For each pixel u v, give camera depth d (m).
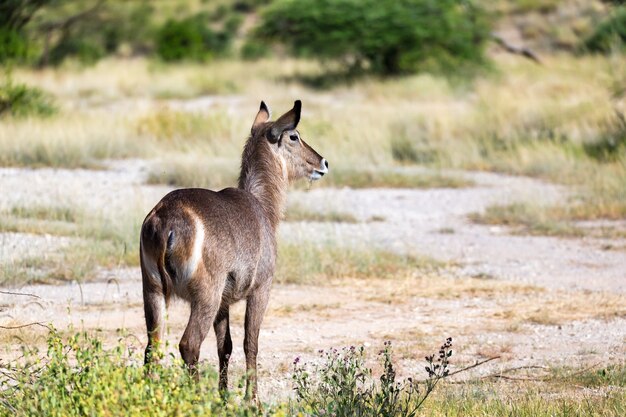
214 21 187.88
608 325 32.28
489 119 77.31
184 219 19.56
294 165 24.95
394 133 76.12
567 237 47.28
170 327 30.41
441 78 111.62
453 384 25.36
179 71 130.50
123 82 118.69
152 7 185.88
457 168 67.94
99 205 48.59
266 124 24.69
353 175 61.97
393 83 111.25
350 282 37.53
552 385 25.48
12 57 112.62
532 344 29.91
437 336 30.48
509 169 67.00
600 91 83.06
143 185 56.88
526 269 40.59
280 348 28.70
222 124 75.19
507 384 25.59
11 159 63.00
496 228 49.22
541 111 77.69
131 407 16.05
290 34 126.00
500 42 131.62
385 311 33.56
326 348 28.84
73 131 68.69
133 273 37.34
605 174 59.81
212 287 19.83
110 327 29.91
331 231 45.69
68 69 129.50
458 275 39.34
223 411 17.11
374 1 121.38
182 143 71.25
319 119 78.75
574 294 36.50
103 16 165.38
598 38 124.56
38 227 43.22
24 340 27.36
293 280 37.22
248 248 21.08
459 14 123.94
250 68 133.88
